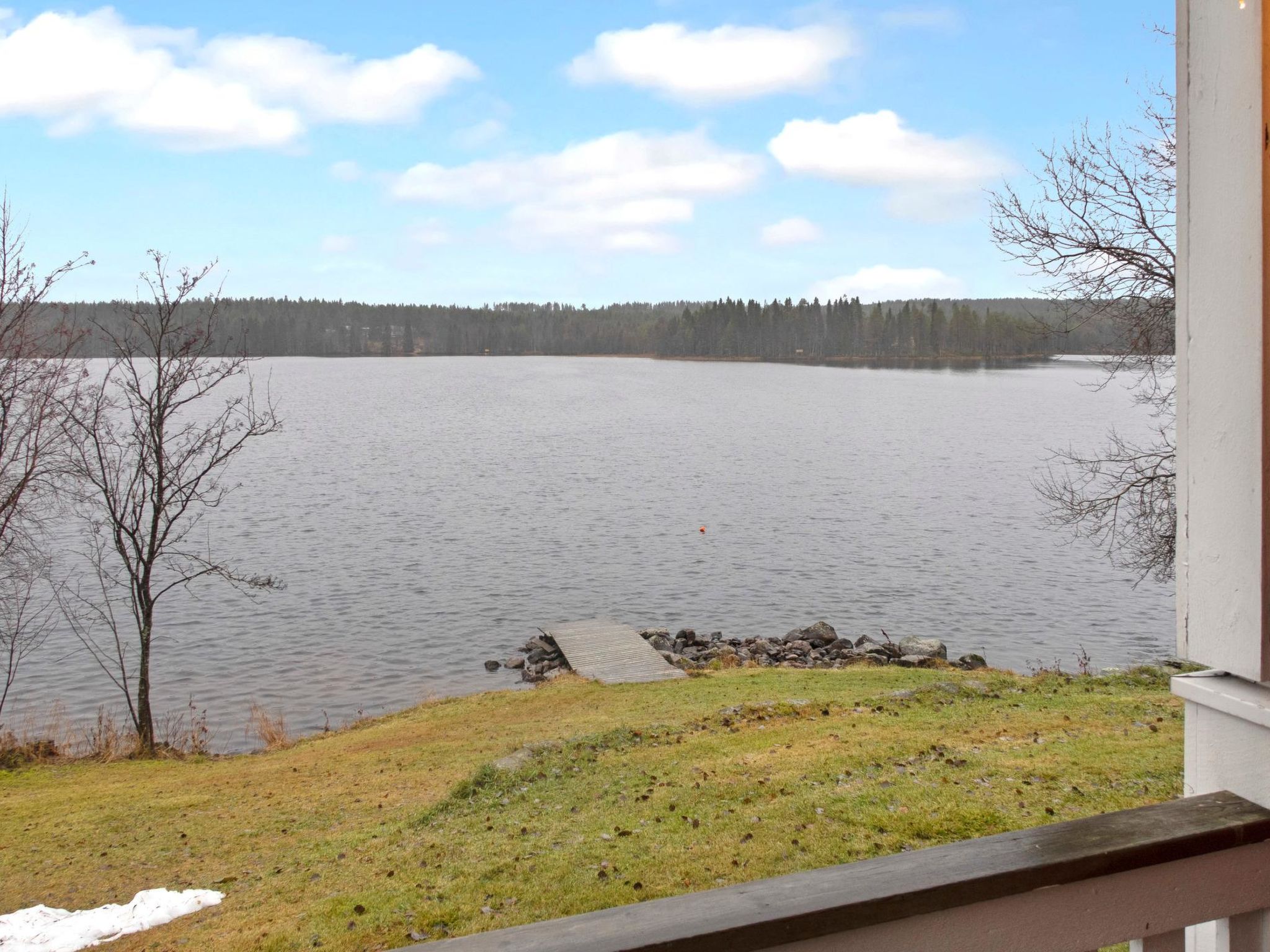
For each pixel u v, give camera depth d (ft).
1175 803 5.80
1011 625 93.56
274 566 120.16
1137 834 5.40
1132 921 5.49
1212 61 5.63
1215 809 5.68
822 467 215.31
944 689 41.11
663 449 251.19
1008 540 136.26
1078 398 412.98
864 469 212.43
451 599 104.27
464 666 79.92
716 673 62.59
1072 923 5.37
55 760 48.70
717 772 30.53
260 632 91.09
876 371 638.53
